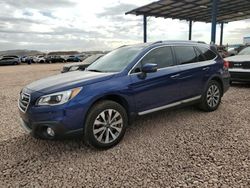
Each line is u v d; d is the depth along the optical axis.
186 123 5.18
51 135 3.74
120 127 4.19
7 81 14.99
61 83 3.90
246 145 3.98
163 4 25.31
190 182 2.99
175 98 5.07
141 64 4.57
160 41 5.12
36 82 4.35
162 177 3.14
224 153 3.72
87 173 3.33
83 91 3.80
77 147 4.19
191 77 5.32
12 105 7.61
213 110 6.00
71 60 49.75
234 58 9.08
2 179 3.26
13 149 4.19
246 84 9.86
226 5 26.59
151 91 4.60
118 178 3.17
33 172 3.42
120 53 5.12
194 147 3.98
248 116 5.51
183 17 33.38
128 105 4.29
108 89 4.00
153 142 4.26
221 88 6.17
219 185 2.90
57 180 3.19
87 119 3.83
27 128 3.94
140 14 29.41
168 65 4.99
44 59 47.88
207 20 36.56
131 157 3.73
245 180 2.98
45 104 3.63
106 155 3.85
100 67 4.86
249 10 29.50
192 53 5.57
